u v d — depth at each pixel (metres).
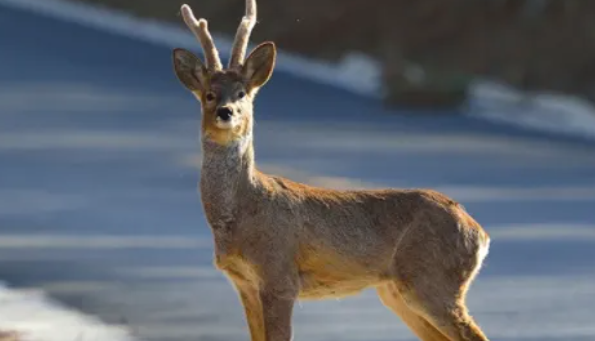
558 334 24.53
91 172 45.72
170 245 32.72
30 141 52.94
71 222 36.12
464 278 19.50
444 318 19.39
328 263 19.28
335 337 24.08
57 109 61.81
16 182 43.59
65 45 82.88
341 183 43.12
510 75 78.69
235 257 19.05
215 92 19.12
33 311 25.03
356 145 53.31
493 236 35.41
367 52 82.69
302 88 71.06
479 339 19.42
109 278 28.59
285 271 19.02
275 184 19.28
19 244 32.81
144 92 67.75
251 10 20.17
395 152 51.66
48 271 29.33
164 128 57.12
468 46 80.25
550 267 31.23
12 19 92.69
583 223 37.66
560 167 49.50
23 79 70.44
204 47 19.70
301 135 55.94
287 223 19.05
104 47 82.69
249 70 19.47
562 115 66.38
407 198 19.61
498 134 59.06
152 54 80.81
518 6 80.06
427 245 19.36
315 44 84.19
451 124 61.56
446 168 48.03
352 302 27.30
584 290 28.59
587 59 78.50
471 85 70.88
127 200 39.94
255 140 54.06
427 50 80.81
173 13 94.56
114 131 56.00
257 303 19.31
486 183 44.97
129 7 98.06
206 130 19.06
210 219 19.12
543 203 41.00
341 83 73.62
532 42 79.44
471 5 80.25
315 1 83.75
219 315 25.22
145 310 25.48
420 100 66.31
